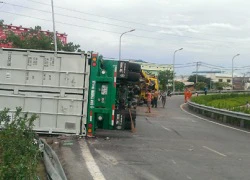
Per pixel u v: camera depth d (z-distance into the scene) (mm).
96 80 13336
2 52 13227
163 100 39219
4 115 10633
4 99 13242
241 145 14438
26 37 50188
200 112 33000
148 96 30344
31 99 13219
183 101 55219
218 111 26750
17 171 6203
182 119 25688
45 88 13227
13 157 6984
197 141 14867
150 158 10820
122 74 14219
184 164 10234
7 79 13250
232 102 53750
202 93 82750
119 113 14094
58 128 13266
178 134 16781
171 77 88250
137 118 24281
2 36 50656
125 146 12531
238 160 11195
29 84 13219
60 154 10727
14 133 8789
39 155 8961
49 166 7758
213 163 10562
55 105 13234
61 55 13188
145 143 13453
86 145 12195
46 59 13195
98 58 13367
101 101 13594
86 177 8453
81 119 13312
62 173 7418
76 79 13234
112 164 9820
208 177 8875
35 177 6707
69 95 13242
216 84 130375
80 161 9992
